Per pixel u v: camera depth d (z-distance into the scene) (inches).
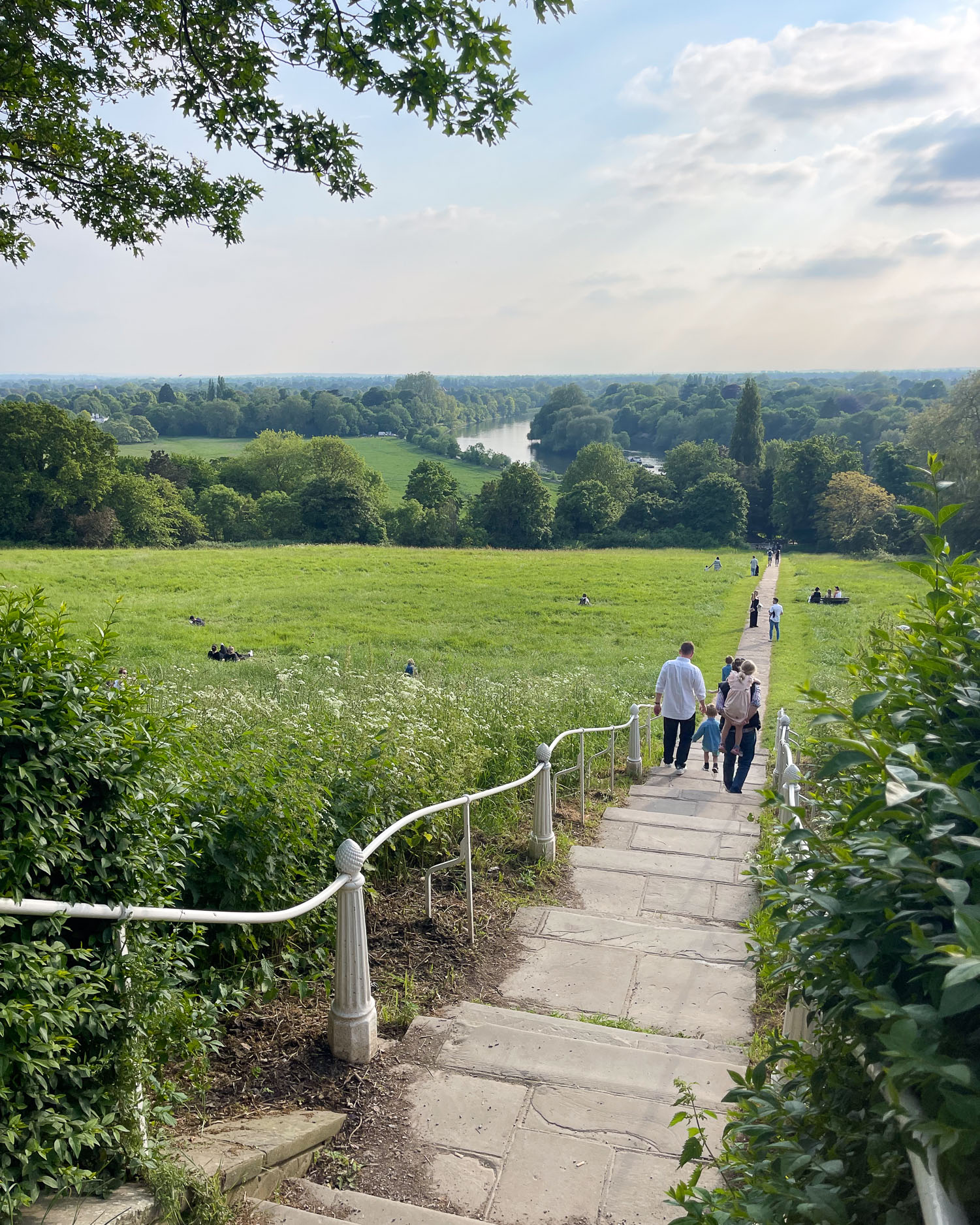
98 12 281.9
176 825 156.3
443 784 263.9
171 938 128.6
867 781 76.5
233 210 332.8
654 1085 142.5
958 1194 47.7
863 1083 65.5
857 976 60.4
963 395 2107.5
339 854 144.9
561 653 1059.3
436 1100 138.4
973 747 65.1
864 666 86.7
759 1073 77.2
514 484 3100.4
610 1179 120.5
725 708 389.1
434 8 237.5
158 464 3344.0
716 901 243.4
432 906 220.1
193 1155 113.0
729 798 375.6
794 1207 57.4
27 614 110.2
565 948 206.4
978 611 72.6
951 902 57.1
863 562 2092.8
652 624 1263.5
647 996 185.9
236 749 215.9
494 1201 117.3
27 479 2282.2
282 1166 119.1
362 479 3415.4
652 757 475.2
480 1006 171.8
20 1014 89.0
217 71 285.0
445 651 1065.5
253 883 170.6
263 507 2952.8
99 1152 102.6
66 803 104.5
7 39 258.7
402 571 1729.8
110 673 118.2
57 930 99.0
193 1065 130.4
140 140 320.5
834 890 67.7
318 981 175.3
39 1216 91.4
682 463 3703.3
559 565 1898.4
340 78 264.5
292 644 1046.4
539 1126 132.0
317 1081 142.5
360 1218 111.3
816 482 3152.1
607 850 279.4
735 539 3159.5
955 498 1737.2
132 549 2005.4
